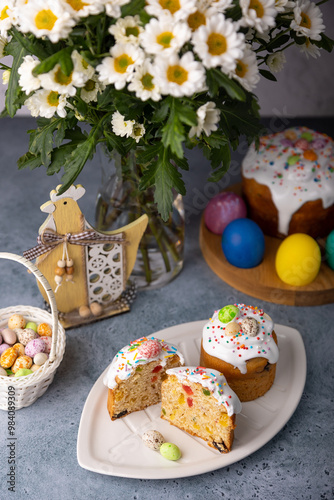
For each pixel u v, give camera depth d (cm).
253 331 82
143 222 91
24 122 128
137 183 89
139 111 74
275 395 85
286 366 89
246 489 78
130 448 80
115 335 94
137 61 68
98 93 74
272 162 100
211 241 104
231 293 100
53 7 66
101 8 66
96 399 84
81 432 81
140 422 83
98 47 69
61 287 92
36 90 72
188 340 91
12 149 122
